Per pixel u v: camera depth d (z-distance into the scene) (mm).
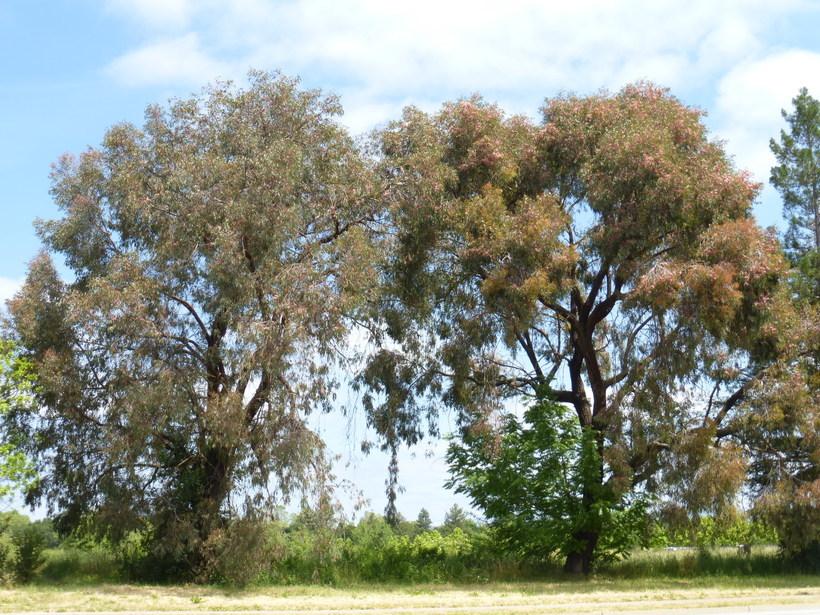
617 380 28828
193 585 24031
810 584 23578
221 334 26531
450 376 29562
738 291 24984
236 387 25172
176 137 27609
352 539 29062
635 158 25594
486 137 28391
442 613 16266
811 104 42000
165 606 17922
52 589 22016
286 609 17484
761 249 25594
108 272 25484
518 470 27109
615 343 26891
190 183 25125
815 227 41094
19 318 26797
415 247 28688
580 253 27703
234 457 24297
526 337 31531
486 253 26047
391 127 29797
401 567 27281
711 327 25078
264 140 26453
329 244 25500
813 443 26594
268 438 23828
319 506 23891
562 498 27438
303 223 26188
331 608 17594
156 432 24234
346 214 27266
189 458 26422
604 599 19266
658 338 25984
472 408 27562
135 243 28062
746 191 26109
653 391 25250
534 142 28953
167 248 24906
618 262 26641
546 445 27109
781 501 25984
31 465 23906
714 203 25469
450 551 29781
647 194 25266
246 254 25109
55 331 26812
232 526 23828
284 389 23984
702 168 26281
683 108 28484
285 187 24859
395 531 31156
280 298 24047
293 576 25547
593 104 28500
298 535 24484
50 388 26000
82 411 27422
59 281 27750
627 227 25797
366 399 29578
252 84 27375
